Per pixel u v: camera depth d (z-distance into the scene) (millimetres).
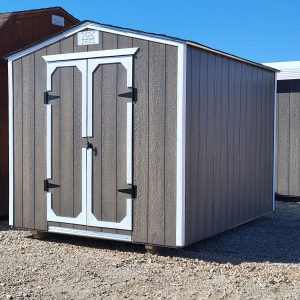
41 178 5809
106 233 5402
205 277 4387
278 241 5918
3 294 3895
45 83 5738
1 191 6938
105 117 5363
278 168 8984
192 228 5195
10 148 6031
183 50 4934
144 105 5141
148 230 5148
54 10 7773
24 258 4984
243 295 3898
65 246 5539
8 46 7035
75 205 5578
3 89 6957
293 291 4004
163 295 3900
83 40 5488
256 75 6824
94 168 5441
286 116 8875
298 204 8633
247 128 6562
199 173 5328
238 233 6336
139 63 5164
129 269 4617
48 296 3873
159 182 5070
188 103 5074
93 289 4043
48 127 5730
